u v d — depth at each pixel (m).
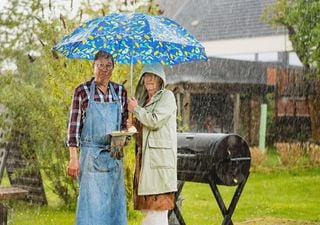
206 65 27.06
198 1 38.19
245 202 13.77
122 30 6.37
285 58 34.03
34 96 12.20
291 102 27.70
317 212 12.48
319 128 26.31
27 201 12.94
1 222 7.55
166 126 6.41
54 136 12.02
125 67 11.12
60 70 11.21
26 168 12.52
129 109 6.35
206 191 15.46
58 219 11.22
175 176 6.45
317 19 24.11
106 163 6.29
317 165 21.98
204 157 8.01
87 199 6.23
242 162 8.28
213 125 27.92
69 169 6.25
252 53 33.88
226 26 35.31
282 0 25.53
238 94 27.69
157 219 6.41
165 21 6.73
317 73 24.83
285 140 28.03
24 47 15.04
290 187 16.62
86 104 6.27
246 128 28.45
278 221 11.28
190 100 27.19
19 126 12.39
